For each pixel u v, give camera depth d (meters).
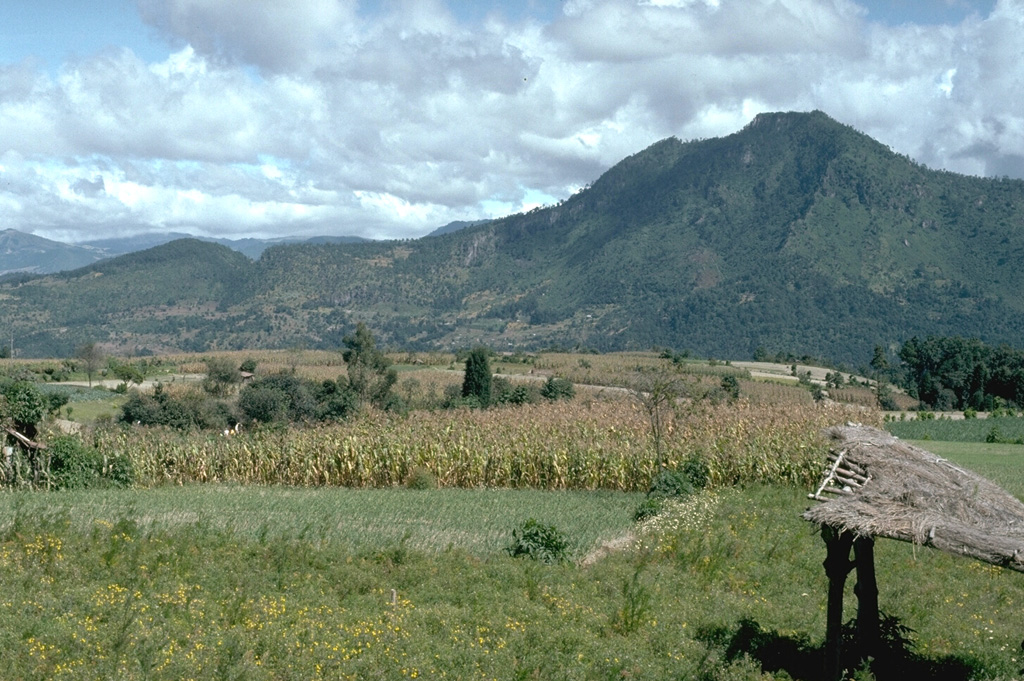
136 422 46.34
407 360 118.88
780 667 12.71
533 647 12.82
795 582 17.44
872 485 11.88
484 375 64.38
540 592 15.61
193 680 10.48
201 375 102.25
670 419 32.16
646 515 22.66
